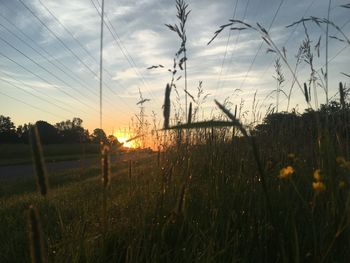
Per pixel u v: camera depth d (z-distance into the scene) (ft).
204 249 9.18
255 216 10.14
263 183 6.02
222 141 17.13
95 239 11.20
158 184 13.08
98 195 16.33
